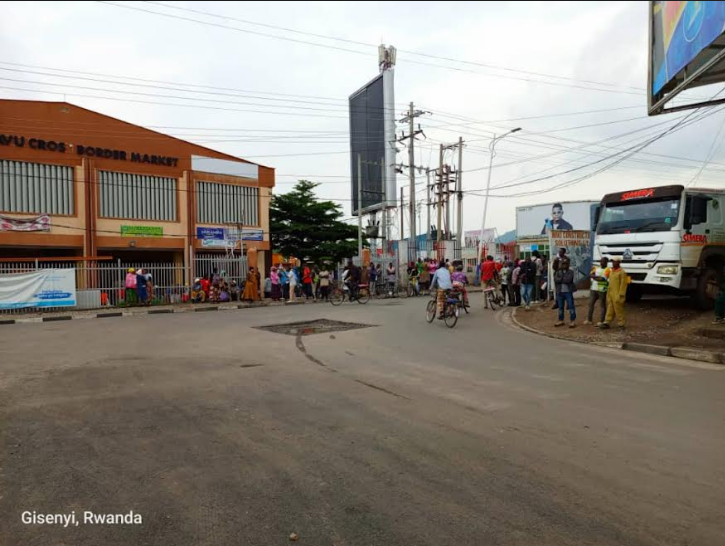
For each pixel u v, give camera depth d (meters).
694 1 9.76
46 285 19.94
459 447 4.81
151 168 27.62
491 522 3.44
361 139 42.62
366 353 9.89
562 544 3.17
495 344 11.00
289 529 3.37
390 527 3.38
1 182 23.50
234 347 10.70
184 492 3.89
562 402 6.38
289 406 6.19
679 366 8.69
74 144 25.27
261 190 31.92
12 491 3.92
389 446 4.84
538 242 30.16
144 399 6.53
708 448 4.79
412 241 32.44
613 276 12.35
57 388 7.14
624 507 3.65
